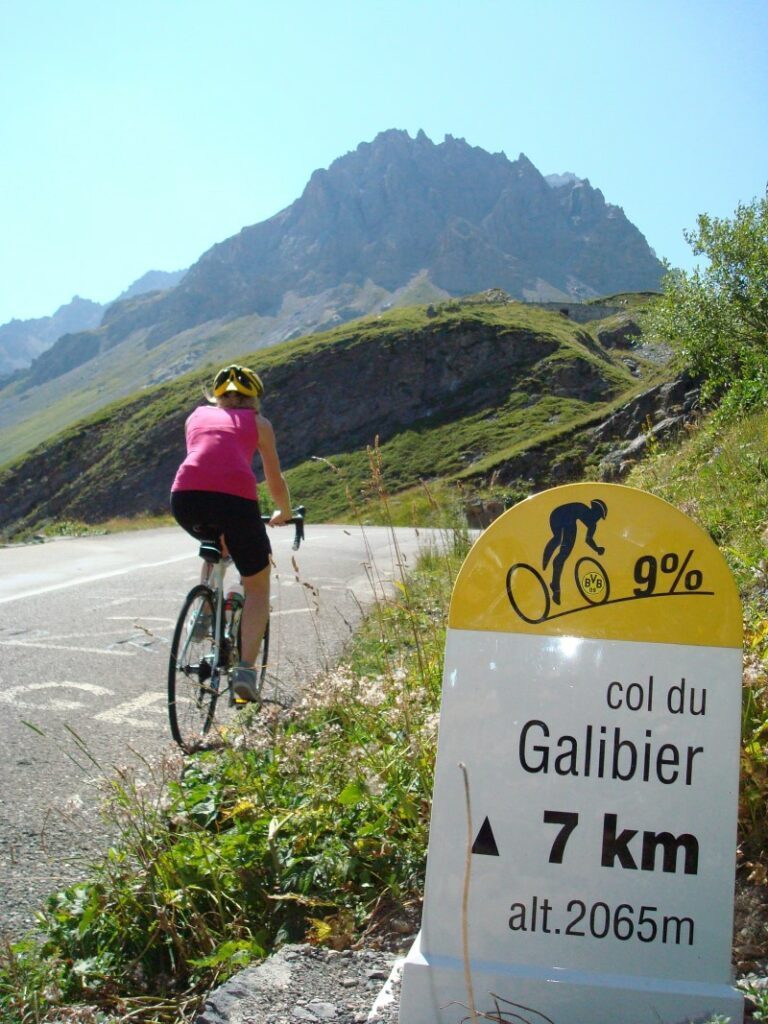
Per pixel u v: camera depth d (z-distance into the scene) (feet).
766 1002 7.25
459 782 7.74
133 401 465.88
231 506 15.87
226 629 17.13
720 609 7.72
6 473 451.12
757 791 10.00
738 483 27.66
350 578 37.32
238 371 17.26
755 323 67.41
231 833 10.93
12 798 13.38
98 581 35.81
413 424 376.48
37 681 19.61
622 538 7.84
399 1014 7.54
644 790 7.57
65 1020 8.62
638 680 7.69
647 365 406.00
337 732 13.01
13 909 10.48
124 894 10.02
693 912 7.44
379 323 436.35
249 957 9.18
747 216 67.87
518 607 7.87
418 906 9.81
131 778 13.05
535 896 7.55
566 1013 7.34
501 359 389.39
